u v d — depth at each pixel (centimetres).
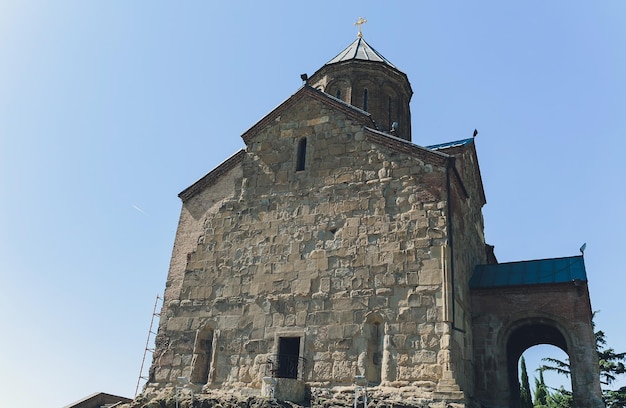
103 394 2173
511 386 2080
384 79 2856
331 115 2122
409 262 1723
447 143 2511
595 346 1677
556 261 1934
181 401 1712
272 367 1755
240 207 2117
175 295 2050
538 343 2166
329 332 1734
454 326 1598
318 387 1664
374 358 1655
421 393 1517
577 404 1623
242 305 1917
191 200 2247
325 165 2034
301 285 1852
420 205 1797
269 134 2216
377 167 1934
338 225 1897
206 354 1920
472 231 2258
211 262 2058
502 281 1917
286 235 1972
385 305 1695
